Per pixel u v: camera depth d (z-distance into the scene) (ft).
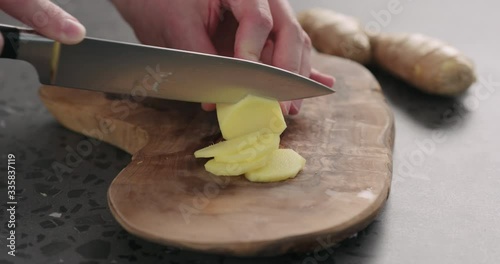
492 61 2.47
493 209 1.69
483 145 1.97
